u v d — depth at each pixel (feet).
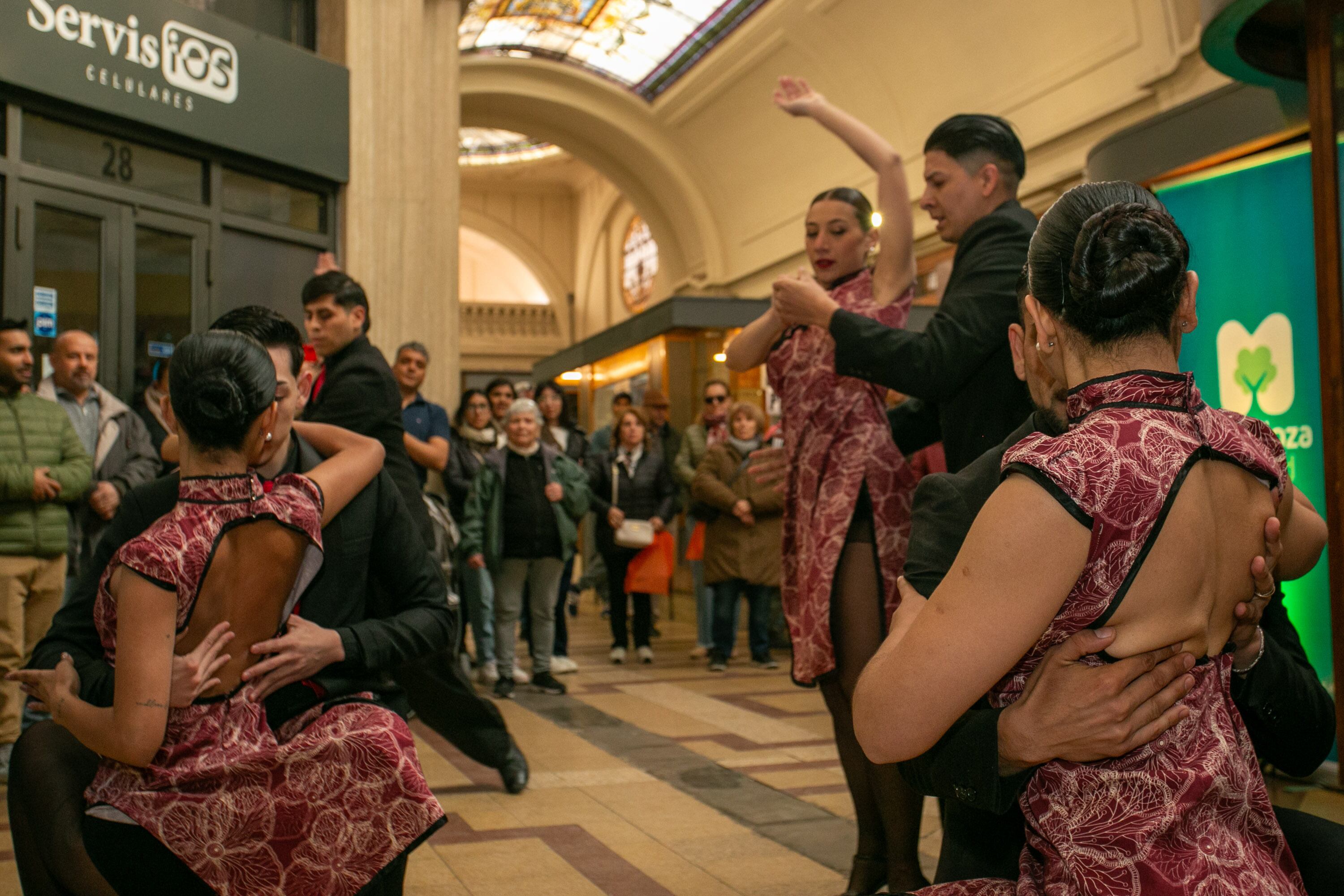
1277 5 11.58
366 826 5.00
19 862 4.91
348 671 5.67
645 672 23.06
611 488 24.40
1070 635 3.42
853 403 7.88
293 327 6.00
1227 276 13.66
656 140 68.23
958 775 3.64
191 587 4.83
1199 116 13.51
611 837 10.41
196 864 4.86
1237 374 13.64
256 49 21.62
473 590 21.25
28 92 17.92
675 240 74.38
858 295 8.26
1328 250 11.09
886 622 7.70
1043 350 3.82
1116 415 3.42
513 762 12.06
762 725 16.55
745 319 38.96
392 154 24.77
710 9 55.93
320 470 5.78
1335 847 3.84
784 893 8.72
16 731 13.01
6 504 13.11
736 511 22.53
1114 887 3.24
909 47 48.19
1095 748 3.31
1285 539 3.94
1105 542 3.25
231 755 4.99
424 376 20.15
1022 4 41.96
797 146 58.59
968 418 6.83
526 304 98.89
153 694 4.74
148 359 20.20
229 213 21.72
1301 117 12.27
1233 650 3.80
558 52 65.67
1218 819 3.34
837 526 7.67
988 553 3.32
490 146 91.20
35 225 18.33
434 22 27.09
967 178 7.16
